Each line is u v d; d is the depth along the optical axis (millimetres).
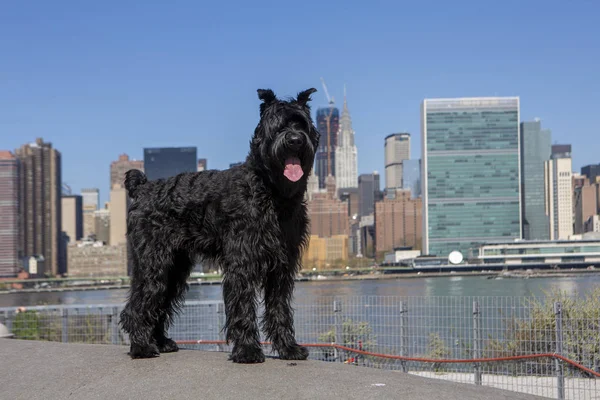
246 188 6520
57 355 7531
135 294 7168
